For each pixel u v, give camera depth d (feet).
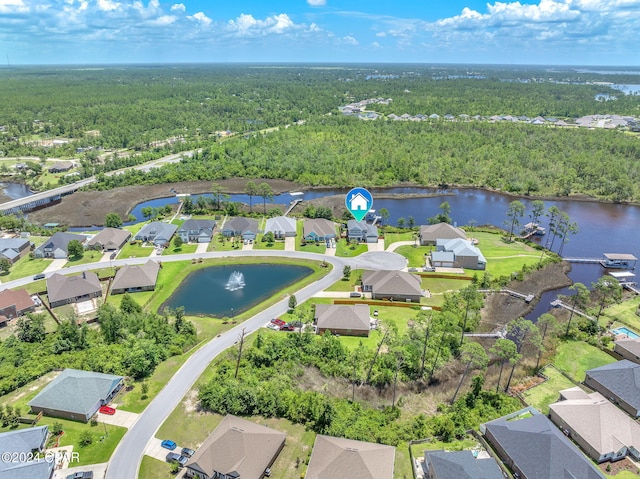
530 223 501.15
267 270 400.67
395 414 229.04
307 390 243.81
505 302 347.36
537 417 210.79
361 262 409.69
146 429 212.64
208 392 226.58
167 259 417.49
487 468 182.29
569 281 384.06
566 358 277.44
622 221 534.37
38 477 179.01
